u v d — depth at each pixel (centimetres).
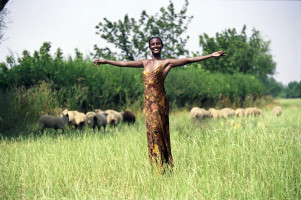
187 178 450
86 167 539
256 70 4088
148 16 3288
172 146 663
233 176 449
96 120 1120
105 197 400
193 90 2297
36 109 1235
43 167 512
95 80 1579
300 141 627
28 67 1446
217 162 511
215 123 1284
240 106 2797
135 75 1880
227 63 3888
